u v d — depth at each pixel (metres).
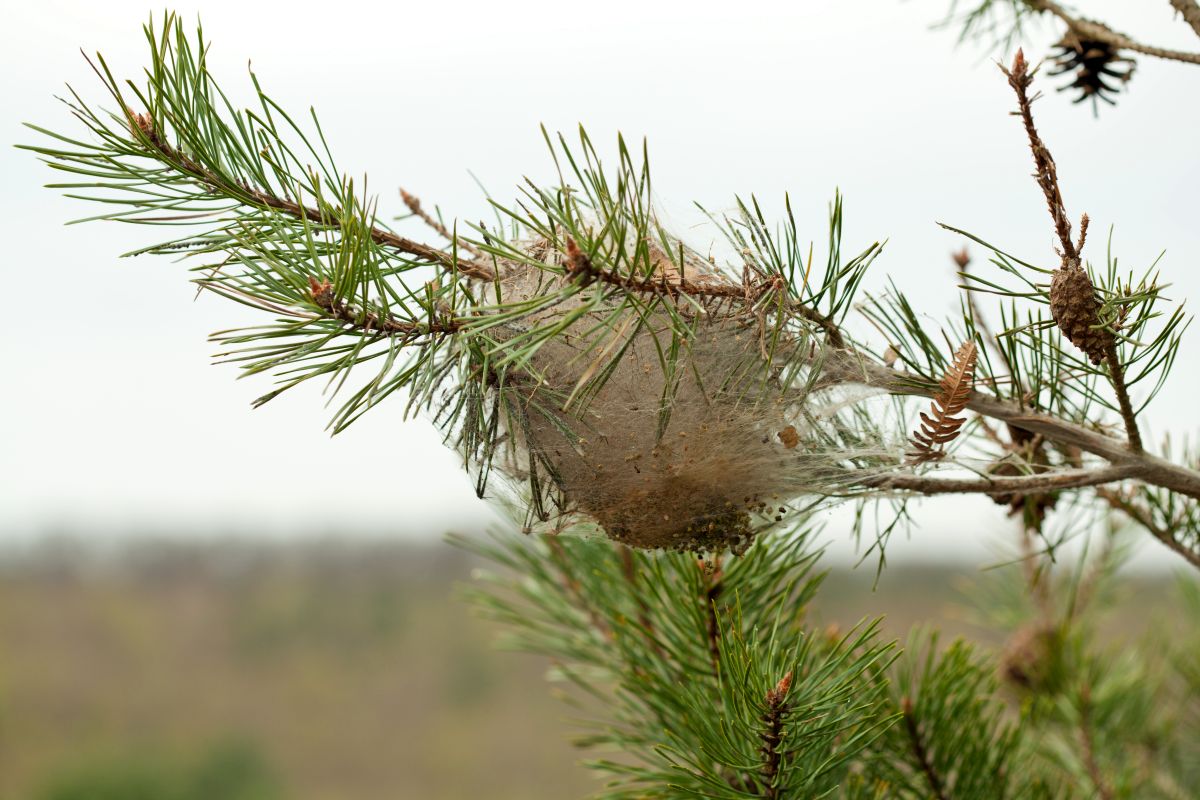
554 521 1.08
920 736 1.14
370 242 1.00
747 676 1.03
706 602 1.12
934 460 1.06
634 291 1.01
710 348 1.05
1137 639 1.36
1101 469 1.06
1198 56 1.09
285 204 1.04
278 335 1.00
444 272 1.04
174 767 7.75
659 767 1.14
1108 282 1.02
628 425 1.04
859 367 1.06
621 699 1.18
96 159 1.02
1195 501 1.14
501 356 1.03
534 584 1.25
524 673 8.09
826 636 1.15
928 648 1.17
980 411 1.07
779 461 1.06
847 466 1.07
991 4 1.26
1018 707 1.30
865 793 1.14
